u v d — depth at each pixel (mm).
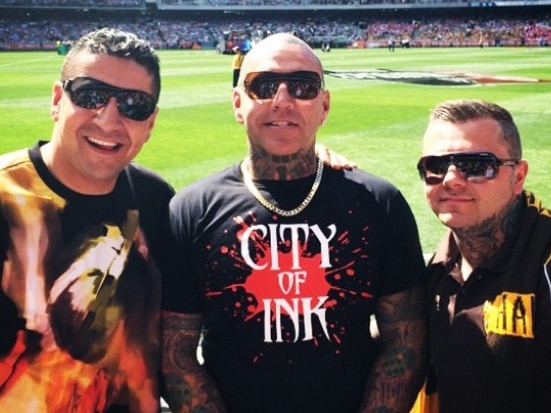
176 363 3277
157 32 86125
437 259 3299
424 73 35562
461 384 2992
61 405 3039
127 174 3338
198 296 3289
